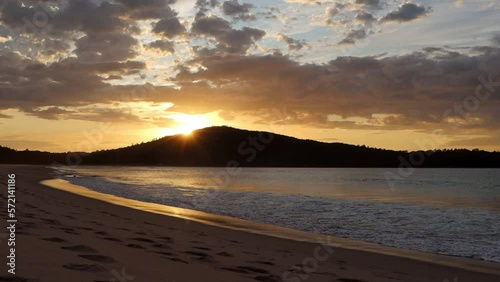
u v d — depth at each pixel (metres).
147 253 6.87
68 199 19.86
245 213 19.09
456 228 15.59
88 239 7.47
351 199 29.05
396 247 11.62
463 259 10.09
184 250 7.91
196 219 15.68
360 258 9.48
